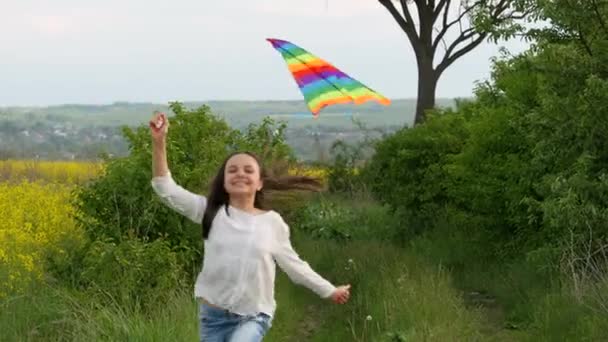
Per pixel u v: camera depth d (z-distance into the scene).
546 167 13.88
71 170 29.44
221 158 14.09
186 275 12.59
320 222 20.16
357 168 27.69
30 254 12.38
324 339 11.90
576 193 12.56
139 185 12.87
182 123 14.32
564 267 12.61
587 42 13.45
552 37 13.94
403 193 20.28
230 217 7.62
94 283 11.41
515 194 14.66
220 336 7.59
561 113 13.06
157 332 9.99
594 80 12.50
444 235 18.45
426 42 30.73
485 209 15.77
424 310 11.59
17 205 16.28
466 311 12.21
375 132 28.56
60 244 12.83
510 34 13.89
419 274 13.77
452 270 15.67
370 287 13.52
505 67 15.34
